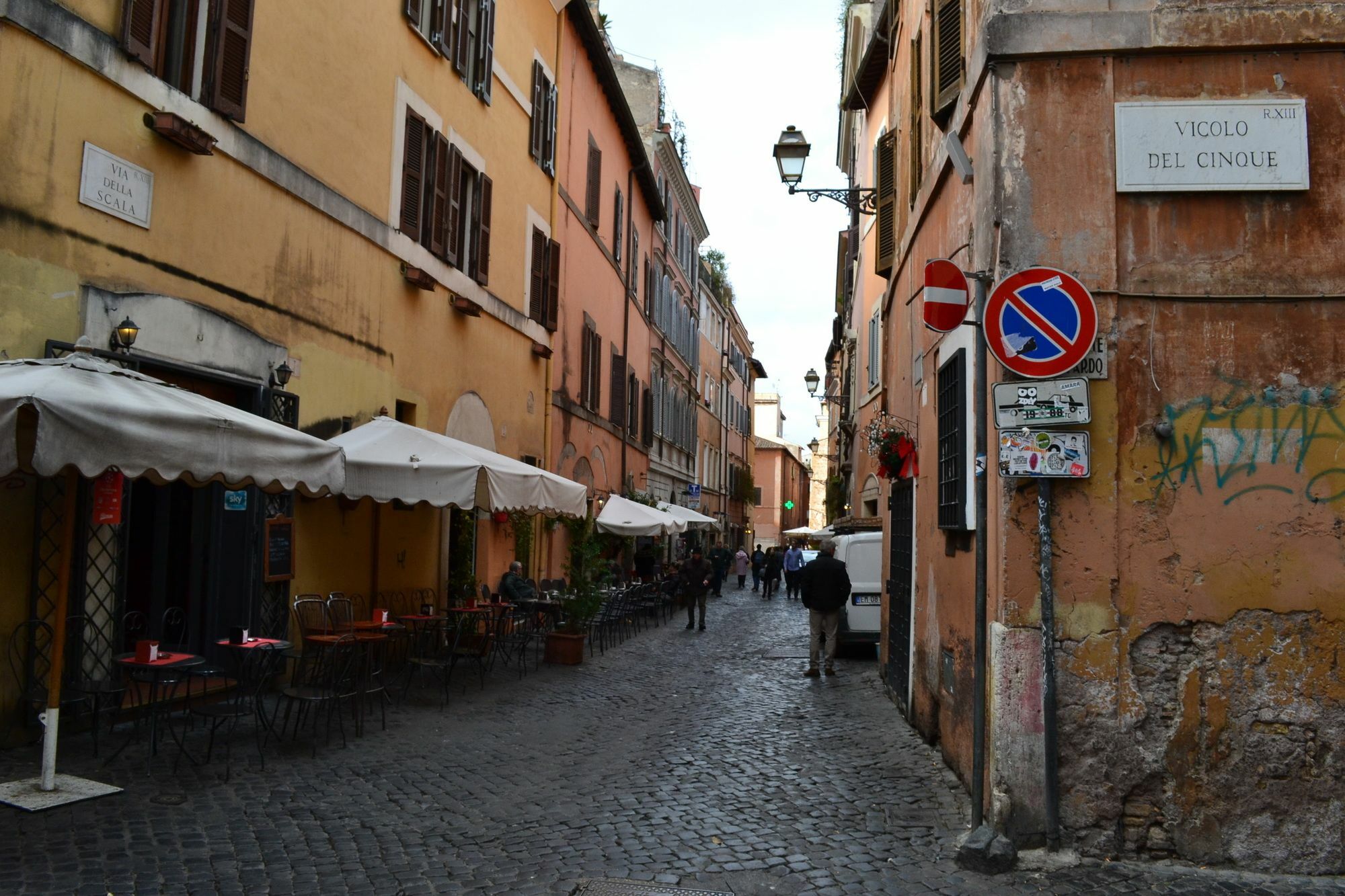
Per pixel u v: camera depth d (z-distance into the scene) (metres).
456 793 6.71
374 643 9.91
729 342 56.72
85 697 7.53
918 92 10.30
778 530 80.50
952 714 7.65
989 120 6.12
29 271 6.79
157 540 9.11
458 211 14.71
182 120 8.05
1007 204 5.95
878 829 6.12
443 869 5.21
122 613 7.86
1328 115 5.88
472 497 10.39
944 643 8.04
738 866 5.41
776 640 18.70
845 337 30.33
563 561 21.81
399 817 6.09
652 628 21.00
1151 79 5.95
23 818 5.60
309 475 7.06
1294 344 5.79
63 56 7.07
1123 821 5.61
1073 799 5.61
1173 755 5.61
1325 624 5.62
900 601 10.60
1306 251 5.82
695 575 20.77
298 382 10.22
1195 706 5.63
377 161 12.09
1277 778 5.57
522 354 17.94
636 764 7.80
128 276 7.73
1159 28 5.89
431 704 10.14
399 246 12.72
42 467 5.18
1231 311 5.82
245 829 5.67
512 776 7.29
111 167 7.54
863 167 23.47
